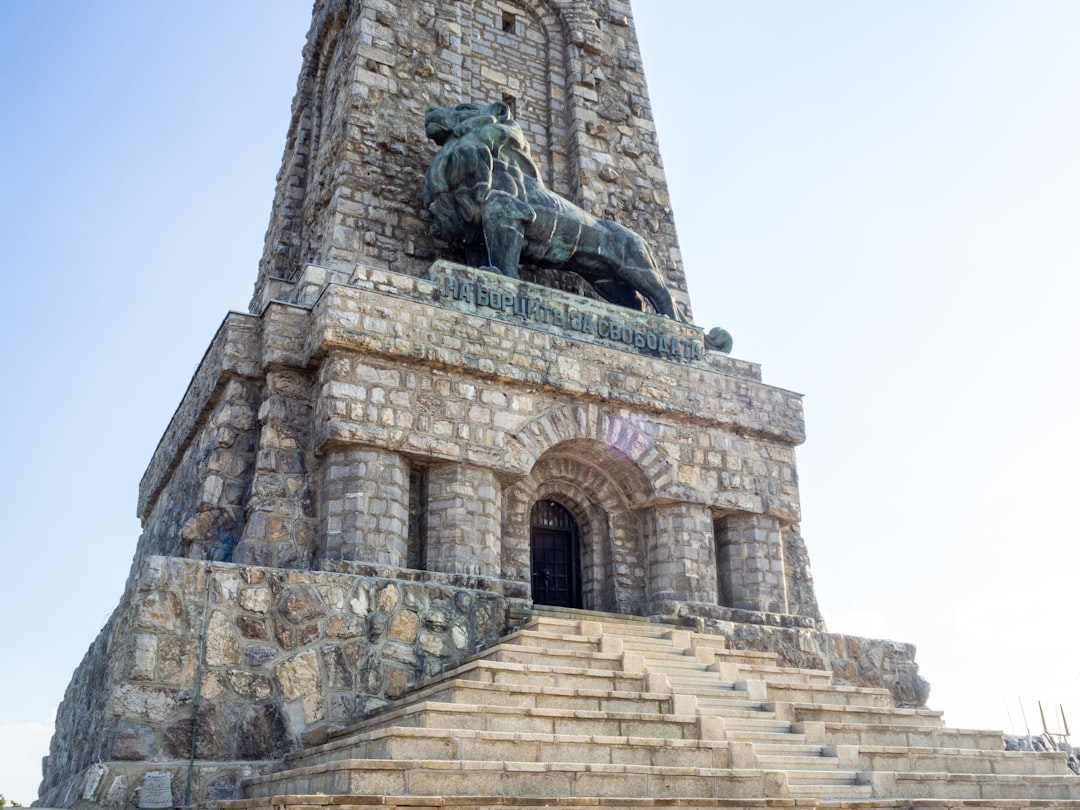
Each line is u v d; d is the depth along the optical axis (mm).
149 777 12906
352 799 9266
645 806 10414
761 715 14367
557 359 20062
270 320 18734
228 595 14547
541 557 21266
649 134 27562
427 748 10602
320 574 15453
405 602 16031
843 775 12914
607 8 28797
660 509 20922
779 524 22094
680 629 17656
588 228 22391
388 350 18203
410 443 18016
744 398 22219
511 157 21953
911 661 21453
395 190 22766
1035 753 15438
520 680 13227
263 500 17531
